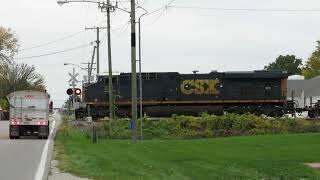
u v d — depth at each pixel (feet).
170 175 55.26
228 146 88.07
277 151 76.23
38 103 126.93
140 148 89.71
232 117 140.56
